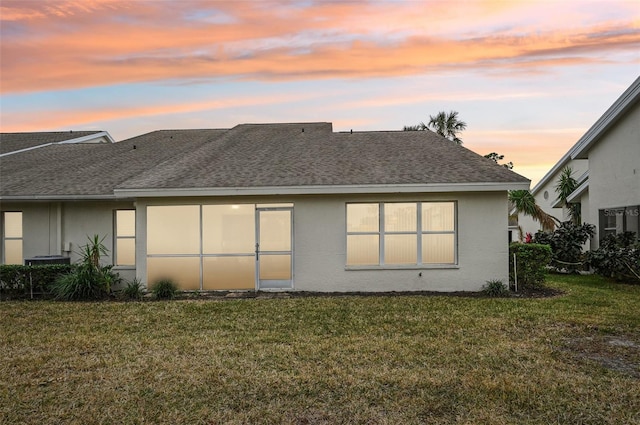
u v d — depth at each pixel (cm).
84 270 1077
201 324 796
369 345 654
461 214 1115
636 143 1301
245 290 1152
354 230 1142
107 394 487
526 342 665
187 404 462
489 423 415
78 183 1230
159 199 1134
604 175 1455
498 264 1110
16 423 420
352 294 1095
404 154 1319
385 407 450
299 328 761
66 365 581
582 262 1470
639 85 1241
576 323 778
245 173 1173
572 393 480
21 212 1244
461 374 536
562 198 2039
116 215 1223
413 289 1123
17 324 807
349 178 1114
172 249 1162
